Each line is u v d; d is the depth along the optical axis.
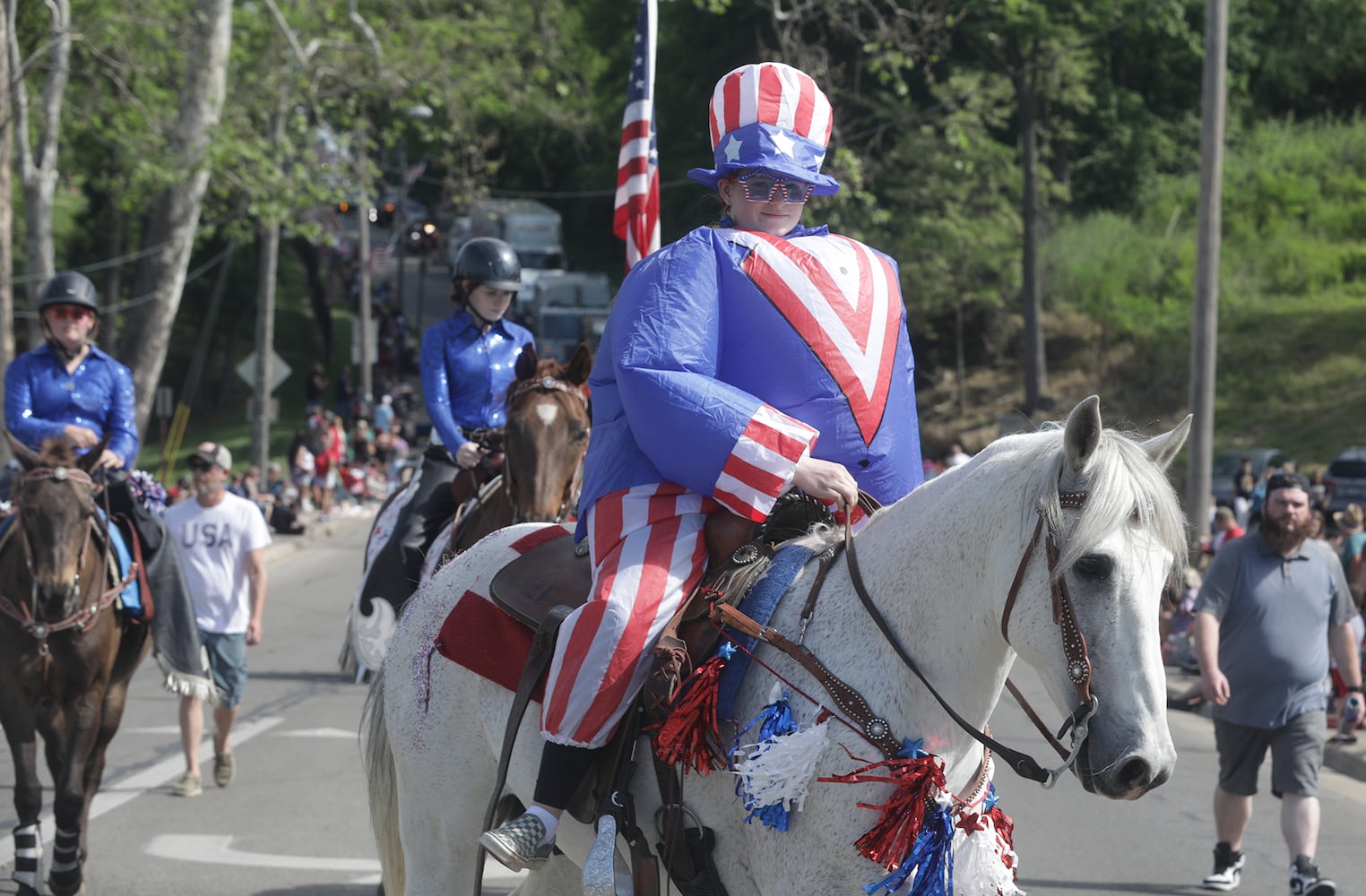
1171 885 15.11
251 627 19.83
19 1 51.34
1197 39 104.75
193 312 105.12
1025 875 15.38
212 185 48.62
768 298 7.61
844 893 6.93
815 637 7.28
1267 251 96.19
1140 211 107.12
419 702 8.93
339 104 50.47
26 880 13.91
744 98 8.09
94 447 14.61
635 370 7.39
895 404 7.83
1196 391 36.44
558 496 13.10
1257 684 14.64
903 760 6.81
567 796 7.68
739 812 7.33
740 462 7.20
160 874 14.97
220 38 45.22
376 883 14.63
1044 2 79.00
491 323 15.06
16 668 14.16
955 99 80.12
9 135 42.34
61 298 14.95
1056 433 6.90
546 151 119.31
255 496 56.72
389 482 75.25
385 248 81.81
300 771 20.20
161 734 23.17
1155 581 6.37
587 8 96.88
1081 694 6.35
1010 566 6.70
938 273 84.56
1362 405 77.38
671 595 7.59
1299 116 118.38
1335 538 30.53
